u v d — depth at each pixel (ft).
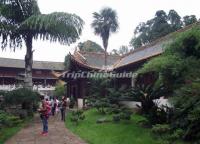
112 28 115.96
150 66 45.11
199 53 45.39
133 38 160.25
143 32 152.35
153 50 75.66
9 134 55.88
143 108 51.70
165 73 44.75
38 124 71.87
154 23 144.77
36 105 95.61
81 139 50.26
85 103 97.86
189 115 38.29
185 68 43.11
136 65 79.20
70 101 120.57
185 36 45.37
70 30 85.46
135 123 55.47
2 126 59.16
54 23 83.30
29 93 85.76
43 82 242.58
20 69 228.22
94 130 55.52
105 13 115.44
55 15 83.87
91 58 124.16
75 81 127.13
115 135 48.67
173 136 40.47
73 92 131.03
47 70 242.37
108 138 47.37
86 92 113.70
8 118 63.98
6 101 81.51
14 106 84.33
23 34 88.84
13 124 66.69
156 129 43.75
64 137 52.75
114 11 116.06
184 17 140.36
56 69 242.58
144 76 60.18
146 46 86.33
